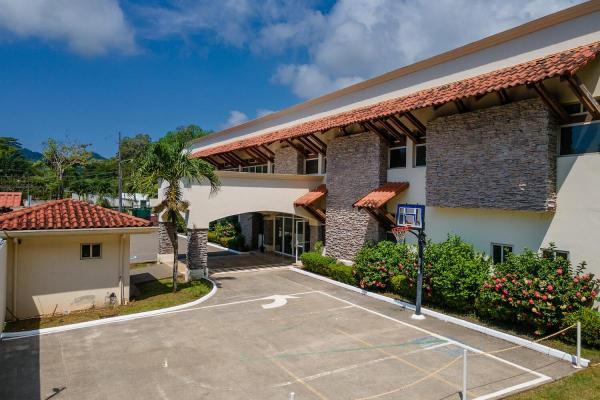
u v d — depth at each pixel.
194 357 11.02
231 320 14.16
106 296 16.03
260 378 9.80
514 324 13.00
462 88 15.79
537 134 13.15
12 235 13.71
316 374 10.02
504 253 14.79
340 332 12.95
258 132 33.78
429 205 16.80
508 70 15.46
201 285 18.89
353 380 9.69
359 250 19.81
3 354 11.16
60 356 11.04
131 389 9.24
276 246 29.95
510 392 8.99
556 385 9.28
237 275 22.08
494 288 12.77
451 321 13.86
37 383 9.49
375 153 20.19
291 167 26.88
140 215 56.44
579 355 10.31
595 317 11.02
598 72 12.66
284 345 11.88
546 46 15.32
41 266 14.98
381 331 13.02
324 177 24.58
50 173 57.06
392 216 19.36
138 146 77.06
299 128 25.89
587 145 12.81
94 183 60.78
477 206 14.90
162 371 10.16
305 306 15.91
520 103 13.66
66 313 15.21
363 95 23.78
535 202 13.15
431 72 19.92
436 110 17.00
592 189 12.43
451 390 9.16
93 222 15.50
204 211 21.03
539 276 12.02
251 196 22.33
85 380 9.66
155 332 12.95
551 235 13.36
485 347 11.66
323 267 21.19
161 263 26.28
